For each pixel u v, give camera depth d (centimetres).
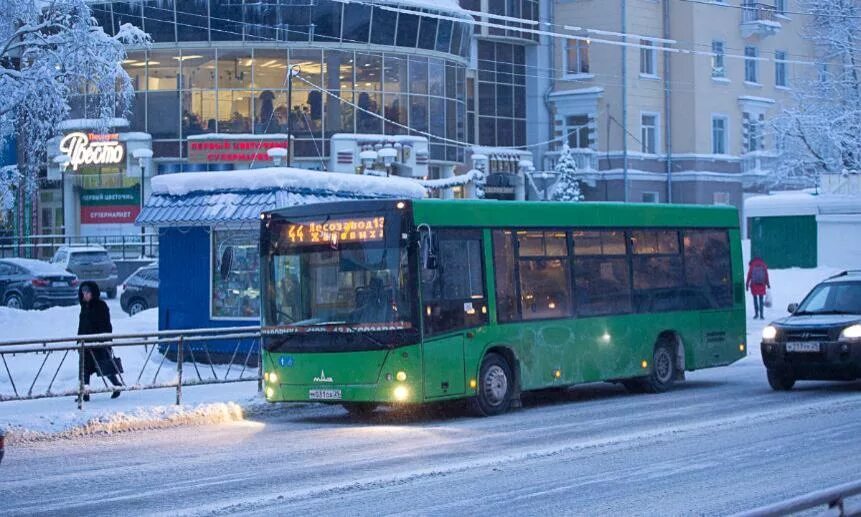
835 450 1501
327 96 5850
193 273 2617
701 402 2091
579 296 2094
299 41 5803
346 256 1845
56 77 3409
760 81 7362
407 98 6044
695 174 6944
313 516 1140
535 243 2022
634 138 6831
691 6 6925
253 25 5769
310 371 1853
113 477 1385
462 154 6394
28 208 6203
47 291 4378
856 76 5994
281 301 1894
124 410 1866
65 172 6109
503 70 6975
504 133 7000
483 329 1905
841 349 2111
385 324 1798
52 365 2248
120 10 5753
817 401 2047
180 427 1861
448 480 1330
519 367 1970
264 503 1204
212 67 5838
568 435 1688
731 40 7162
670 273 2295
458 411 2012
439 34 6122
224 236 2592
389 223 1817
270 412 2052
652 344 2236
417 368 1789
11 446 1662
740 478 1316
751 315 4238
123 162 5919
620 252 2191
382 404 2000
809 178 6206
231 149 5816
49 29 3616
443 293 1842
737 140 7225
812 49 7550
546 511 1151
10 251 6172
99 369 1964
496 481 1319
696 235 2366
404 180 2895
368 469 1413
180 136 5884
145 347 2248
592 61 6906
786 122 6006
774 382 2241
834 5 6056
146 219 2639
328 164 5872
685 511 1141
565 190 6600
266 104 5838
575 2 6956
